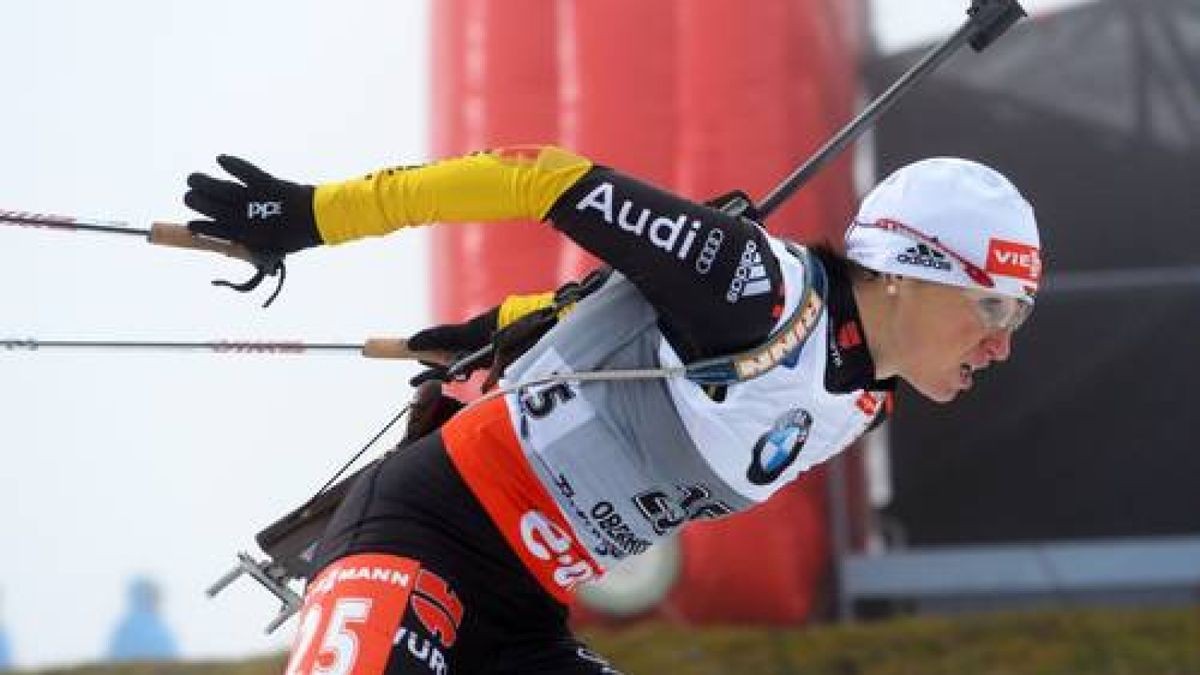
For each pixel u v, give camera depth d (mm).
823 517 25141
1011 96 26469
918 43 26688
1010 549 25422
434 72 26656
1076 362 26266
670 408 11406
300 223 11508
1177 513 25859
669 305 11039
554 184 11109
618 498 11773
